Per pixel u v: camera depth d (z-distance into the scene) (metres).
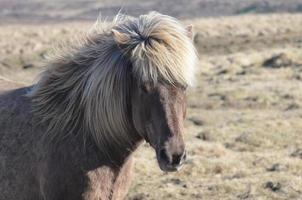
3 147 8.64
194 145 20.42
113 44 8.20
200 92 33.19
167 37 7.70
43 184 8.34
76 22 155.75
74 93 8.41
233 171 17.64
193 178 16.95
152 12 8.38
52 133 8.39
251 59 48.66
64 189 8.25
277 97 31.03
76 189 8.20
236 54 53.38
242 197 15.23
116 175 8.37
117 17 8.79
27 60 53.94
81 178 8.18
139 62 7.62
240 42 68.62
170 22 7.89
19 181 8.52
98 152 8.23
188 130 23.81
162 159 7.41
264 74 40.03
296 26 90.00
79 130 8.32
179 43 7.72
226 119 25.98
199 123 25.36
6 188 8.59
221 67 45.44
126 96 8.00
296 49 53.03
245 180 16.47
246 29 86.50
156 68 7.57
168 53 7.62
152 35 7.76
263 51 54.88
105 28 8.71
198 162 18.00
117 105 8.03
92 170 8.20
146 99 7.66
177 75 7.60
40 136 8.48
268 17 118.56
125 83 7.97
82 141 8.26
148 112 7.66
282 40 68.88
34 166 8.42
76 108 8.38
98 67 8.20
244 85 35.56
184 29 8.02
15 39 80.56
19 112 8.80
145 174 17.28
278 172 17.53
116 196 8.48
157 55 7.58
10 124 8.75
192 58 7.82
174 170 7.44
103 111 8.11
